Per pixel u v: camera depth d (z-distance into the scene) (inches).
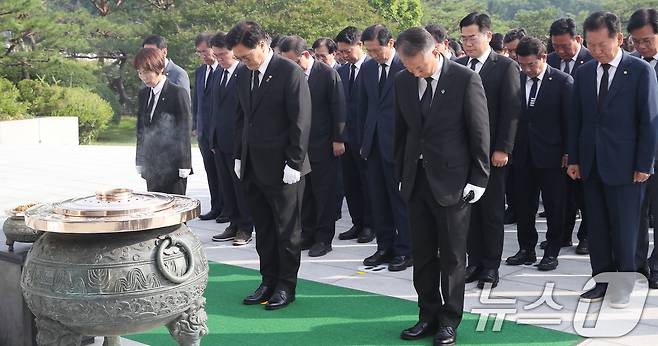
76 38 809.5
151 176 188.2
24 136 645.9
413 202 141.0
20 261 126.1
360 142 209.9
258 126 160.1
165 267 103.5
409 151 140.4
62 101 775.1
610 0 1502.2
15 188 347.9
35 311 104.4
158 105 184.1
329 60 251.3
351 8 962.7
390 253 201.5
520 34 241.1
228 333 146.6
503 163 173.3
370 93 200.5
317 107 212.4
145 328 104.8
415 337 142.2
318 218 215.2
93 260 100.7
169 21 901.2
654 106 157.6
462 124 136.8
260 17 896.3
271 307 161.0
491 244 177.5
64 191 339.3
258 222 167.3
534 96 192.9
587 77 166.6
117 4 976.9
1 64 762.2
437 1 1483.8
